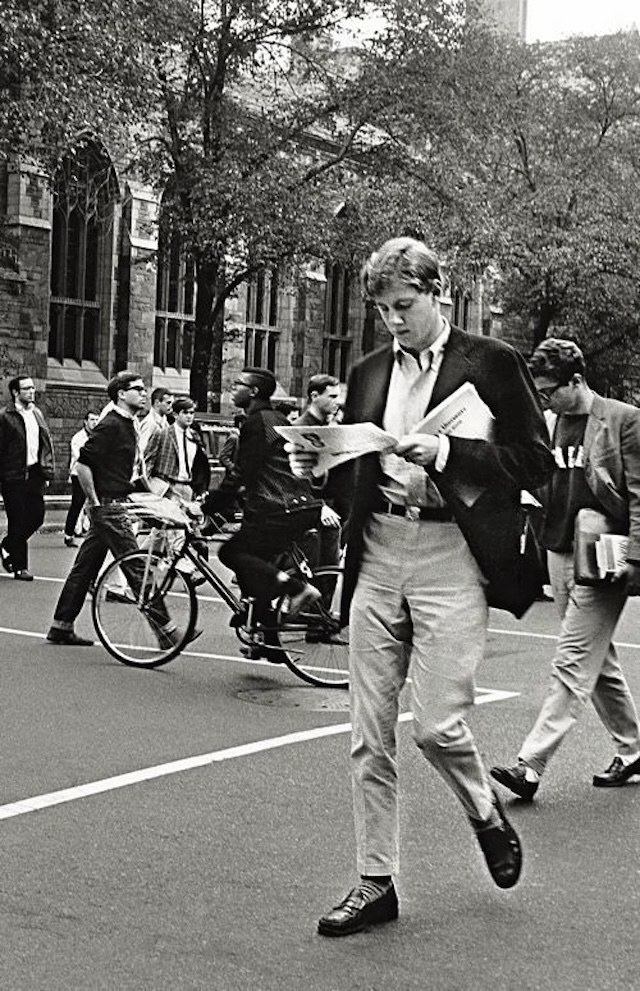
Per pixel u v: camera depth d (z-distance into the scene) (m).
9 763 6.90
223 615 13.12
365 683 4.75
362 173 27.36
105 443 10.52
